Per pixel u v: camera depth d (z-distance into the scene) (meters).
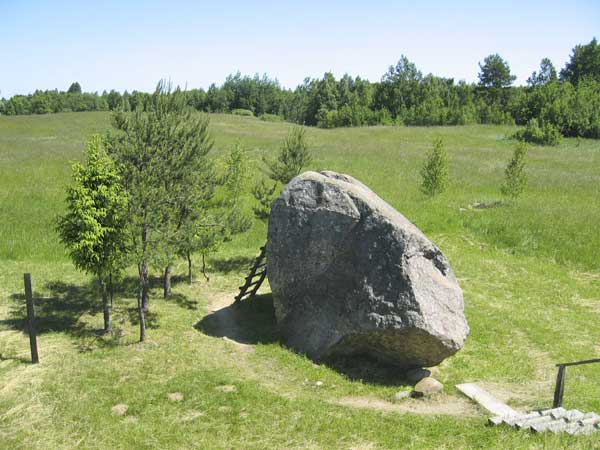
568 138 67.62
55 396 10.15
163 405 9.95
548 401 10.67
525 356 13.03
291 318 13.55
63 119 70.31
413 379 11.64
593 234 22.86
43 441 8.77
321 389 11.11
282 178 19.80
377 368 12.23
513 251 22.17
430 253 11.98
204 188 15.16
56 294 16.02
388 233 11.75
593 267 20.23
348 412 9.97
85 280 17.39
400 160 41.56
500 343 13.73
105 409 9.76
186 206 14.51
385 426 9.41
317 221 12.86
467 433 9.07
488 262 20.80
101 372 11.16
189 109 15.00
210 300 16.47
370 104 103.19
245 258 20.48
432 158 28.69
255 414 9.71
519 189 28.75
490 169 39.78
